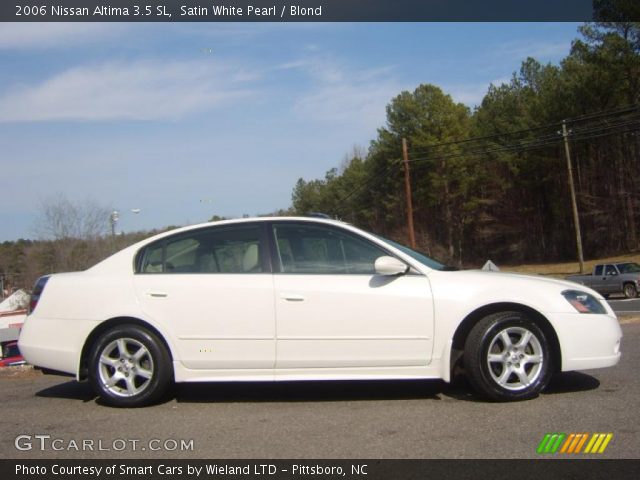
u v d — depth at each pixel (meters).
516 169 52.91
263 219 5.87
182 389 6.33
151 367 5.60
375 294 5.46
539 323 5.49
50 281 5.93
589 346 5.45
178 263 5.78
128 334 5.61
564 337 5.42
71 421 5.28
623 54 38.44
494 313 5.46
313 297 5.48
